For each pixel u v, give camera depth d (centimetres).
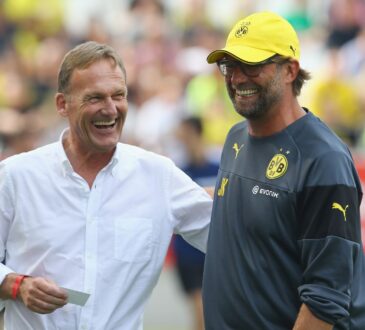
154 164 1655
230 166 1606
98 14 5466
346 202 1457
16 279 1553
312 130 1515
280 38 1527
